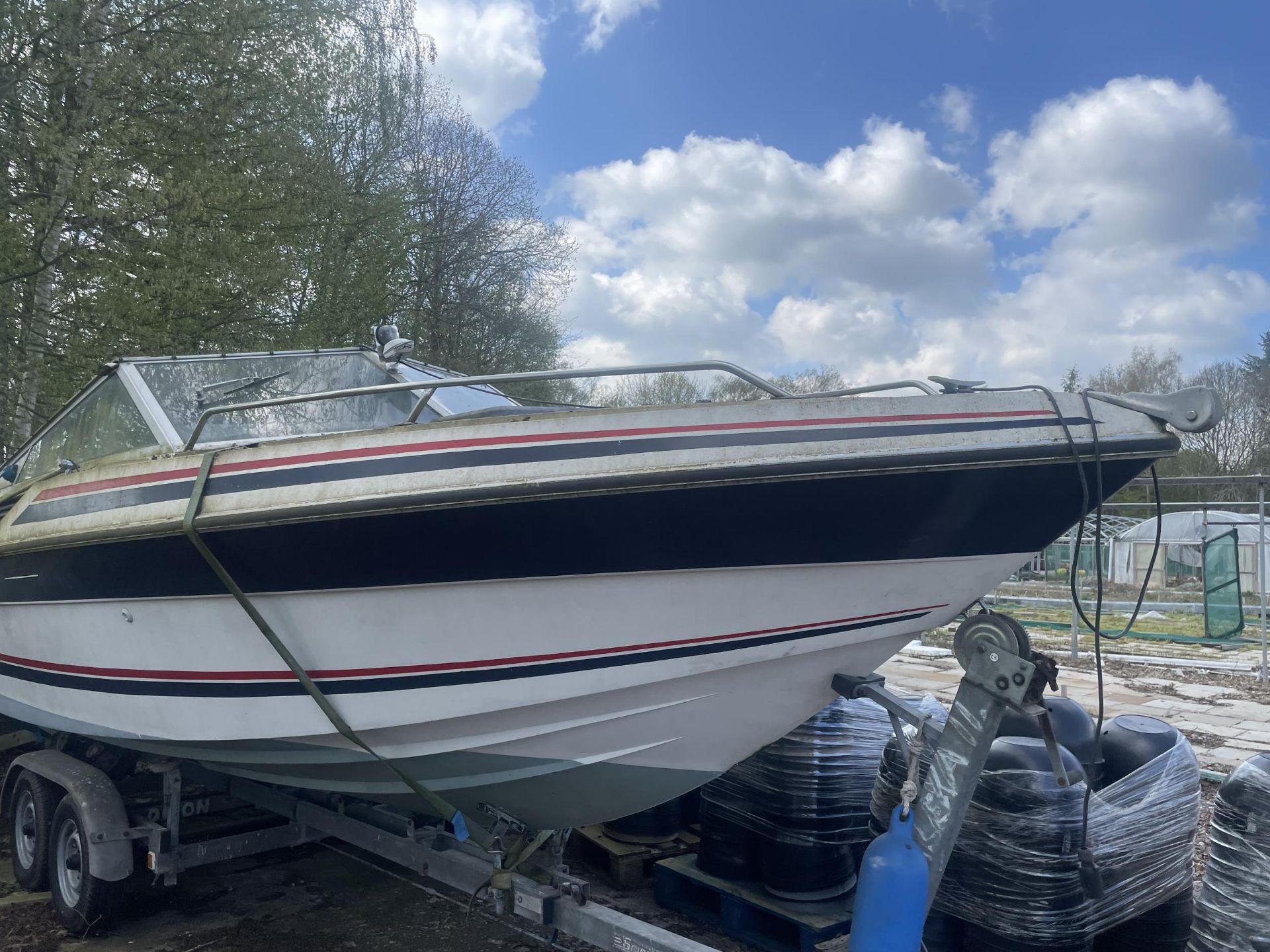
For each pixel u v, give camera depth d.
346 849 4.84
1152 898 2.92
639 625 2.70
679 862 3.85
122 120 8.91
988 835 2.80
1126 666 11.15
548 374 2.69
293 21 10.38
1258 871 2.48
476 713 2.86
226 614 3.08
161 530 2.99
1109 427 2.46
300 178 10.76
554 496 2.50
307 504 2.70
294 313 12.12
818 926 3.19
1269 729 7.61
